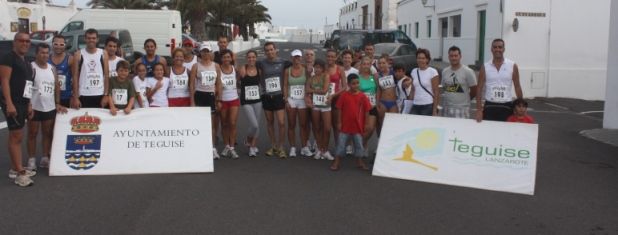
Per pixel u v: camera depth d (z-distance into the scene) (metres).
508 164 7.50
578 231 5.74
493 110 8.04
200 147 8.26
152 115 8.32
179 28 29.41
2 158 8.94
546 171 8.45
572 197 7.02
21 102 7.23
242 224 5.77
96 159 8.04
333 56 8.75
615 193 7.21
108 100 8.33
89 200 6.62
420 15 36.81
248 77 9.00
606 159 9.31
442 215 6.18
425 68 8.55
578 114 15.06
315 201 6.63
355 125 8.17
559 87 18.73
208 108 8.45
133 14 28.77
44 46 7.70
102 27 28.67
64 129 8.09
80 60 8.20
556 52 18.62
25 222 5.80
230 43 49.53
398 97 8.88
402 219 6.01
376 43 23.17
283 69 9.10
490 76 7.96
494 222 5.98
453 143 7.82
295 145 9.78
